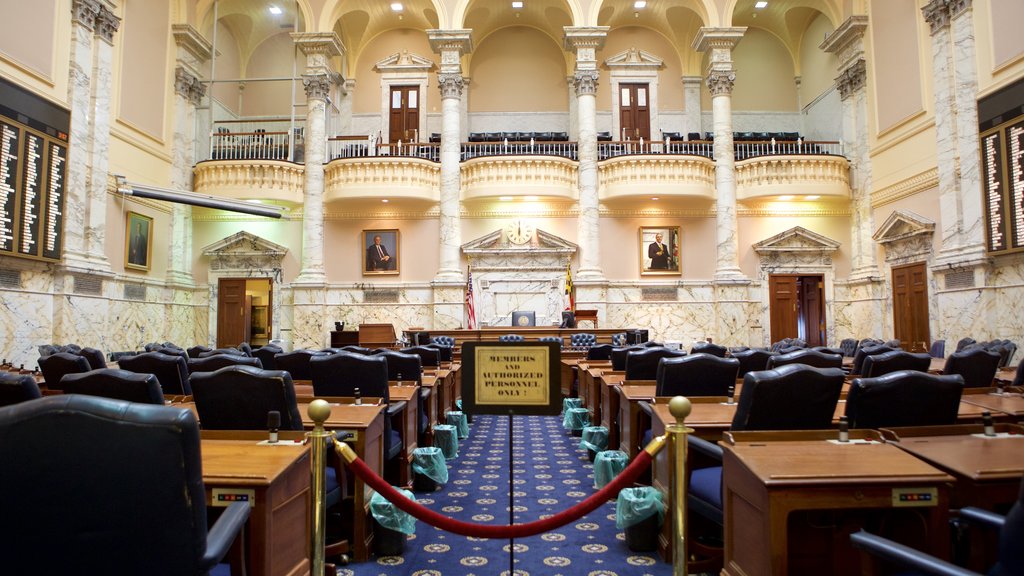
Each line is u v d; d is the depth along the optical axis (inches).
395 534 155.6
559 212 649.0
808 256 643.5
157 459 69.0
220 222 655.1
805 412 129.8
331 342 566.6
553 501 195.5
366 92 740.0
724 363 182.5
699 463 154.5
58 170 442.3
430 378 279.4
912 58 538.0
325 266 649.0
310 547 115.7
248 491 98.8
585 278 624.1
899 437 121.1
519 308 639.8
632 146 692.7
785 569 94.3
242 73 742.5
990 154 438.3
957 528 99.7
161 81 591.5
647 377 236.8
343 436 149.6
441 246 632.4
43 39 433.7
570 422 316.2
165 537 70.4
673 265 645.3
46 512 68.4
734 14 720.3
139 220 555.8
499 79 746.8
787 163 621.0
